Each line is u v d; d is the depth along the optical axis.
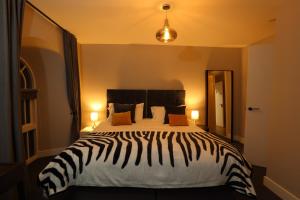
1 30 1.90
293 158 2.18
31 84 3.49
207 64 4.55
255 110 3.24
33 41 3.10
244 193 1.97
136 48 4.45
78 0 2.38
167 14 2.80
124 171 1.97
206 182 1.99
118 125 3.53
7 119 1.92
